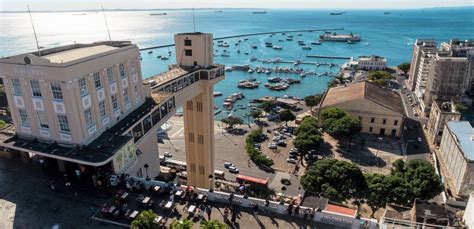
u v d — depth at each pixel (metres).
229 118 162.88
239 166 122.44
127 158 53.78
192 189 49.31
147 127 62.75
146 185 50.78
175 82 72.19
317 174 84.69
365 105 145.50
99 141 52.09
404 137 146.00
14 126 57.31
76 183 51.31
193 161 92.38
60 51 55.34
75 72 47.00
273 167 121.88
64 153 49.09
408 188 77.94
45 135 52.41
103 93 53.81
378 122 146.38
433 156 124.69
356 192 83.19
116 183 50.22
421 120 166.88
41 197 48.03
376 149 134.25
